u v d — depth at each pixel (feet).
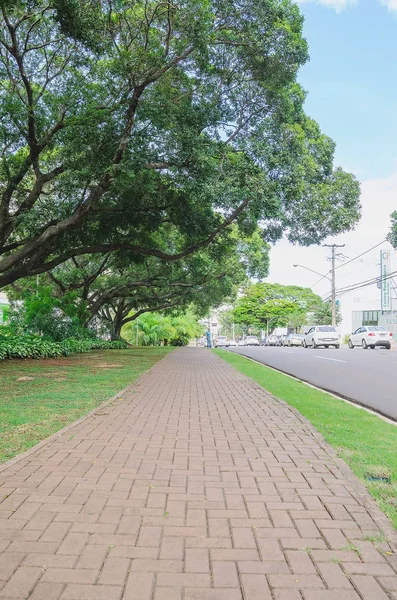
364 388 37.22
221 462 16.74
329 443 19.42
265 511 12.57
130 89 42.06
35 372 43.45
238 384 38.70
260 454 17.75
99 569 9.73
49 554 10.28
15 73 48.80
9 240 62.85
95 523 11.76
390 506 12.84
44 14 43.57
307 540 10.98
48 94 47.29
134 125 43.65
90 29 38.60
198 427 22.07
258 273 104.17
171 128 42.70
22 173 50.34
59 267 98.94
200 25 37.93
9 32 43.96
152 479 14.90
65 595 8.87
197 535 11.22
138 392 32.96
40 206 51.08
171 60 42.42
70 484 14.33
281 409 26.96
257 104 47.96
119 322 127.13
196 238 58.80
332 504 13.01
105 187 47.03
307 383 41.50
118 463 16.43
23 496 13.35
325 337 115.55
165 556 10.27
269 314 229.04
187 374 46.68
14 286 96.37
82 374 42.63
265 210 43.06
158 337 156.76
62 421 22.57
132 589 9.08
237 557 10.25
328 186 53.62
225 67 45.93
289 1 44.96
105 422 22.82
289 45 42.93
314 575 9.57
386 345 105.09
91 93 44.57
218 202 42.01
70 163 47.29
